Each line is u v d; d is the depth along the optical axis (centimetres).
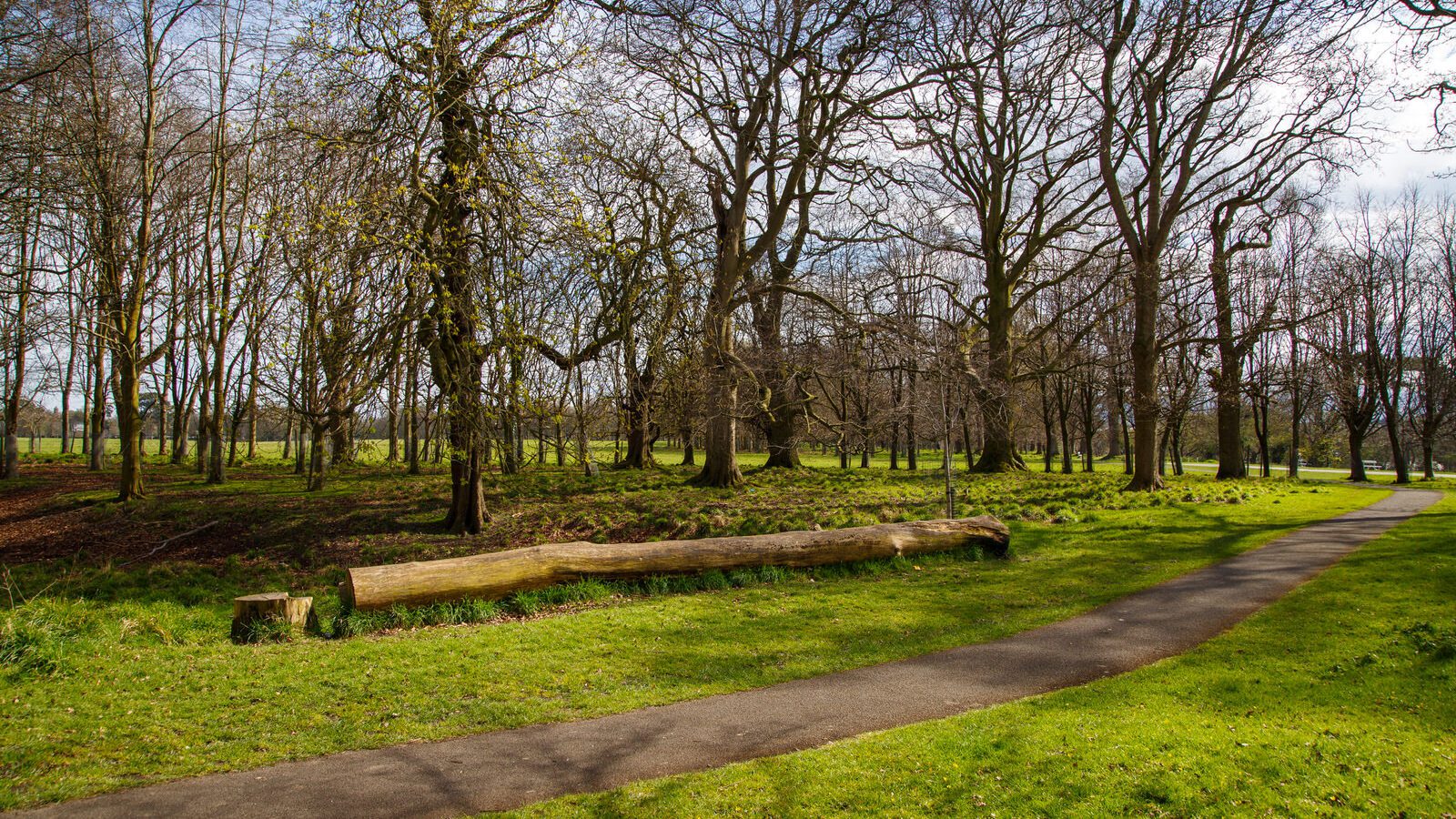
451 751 589
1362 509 1939
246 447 5438
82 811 480
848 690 727
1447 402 3600
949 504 1552
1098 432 6191
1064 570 1251
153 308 2836
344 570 1480
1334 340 3725
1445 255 3644
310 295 1309
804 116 2345
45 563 1574
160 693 684
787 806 491
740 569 1236
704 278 1983
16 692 660
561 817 479
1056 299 3816
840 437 2572
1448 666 709
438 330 1409
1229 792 488
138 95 2528
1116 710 642
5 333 2188
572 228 1353
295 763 562
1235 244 3069
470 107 1338
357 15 1263
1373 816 457
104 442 3438
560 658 820
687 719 657
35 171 1927
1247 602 1002
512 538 1708
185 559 1645
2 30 1717
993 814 473
